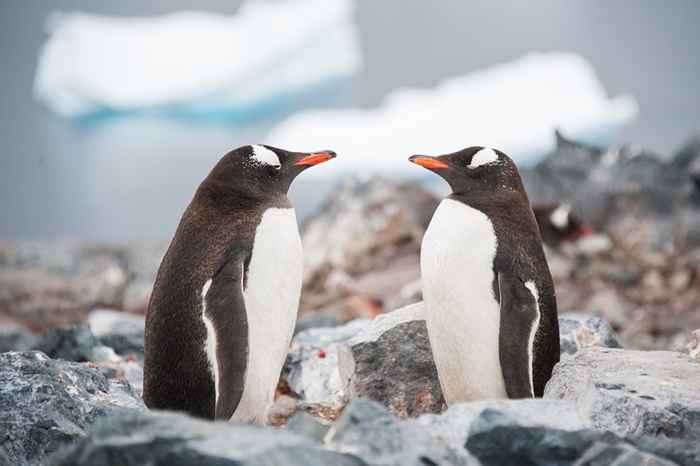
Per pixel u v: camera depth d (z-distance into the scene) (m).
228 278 9.20
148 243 37.47
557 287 26.14
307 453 6.01
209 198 9.97
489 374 9.62
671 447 7.05
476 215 9.95
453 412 7.29
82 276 30.80
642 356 9.80
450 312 9.71
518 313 9.42
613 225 30.77
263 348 9.39
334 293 24.50
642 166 31.66
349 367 11.03
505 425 6.94
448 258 9.73
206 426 6.32
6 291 28.48
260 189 10.09
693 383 8.80
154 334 9.38
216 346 8.96
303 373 12.12
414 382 10.80
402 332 10.90
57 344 13.38
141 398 10.38
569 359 9.79
